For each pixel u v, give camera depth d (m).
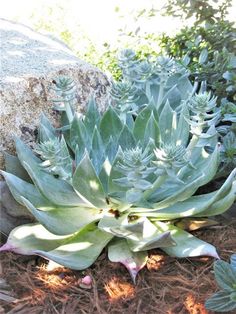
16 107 2.00
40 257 1.82
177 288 1.68
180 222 1.94
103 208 1.85
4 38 2.52
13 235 1.79
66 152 1.85
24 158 1.85
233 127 2.18
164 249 1.77
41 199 1.85
